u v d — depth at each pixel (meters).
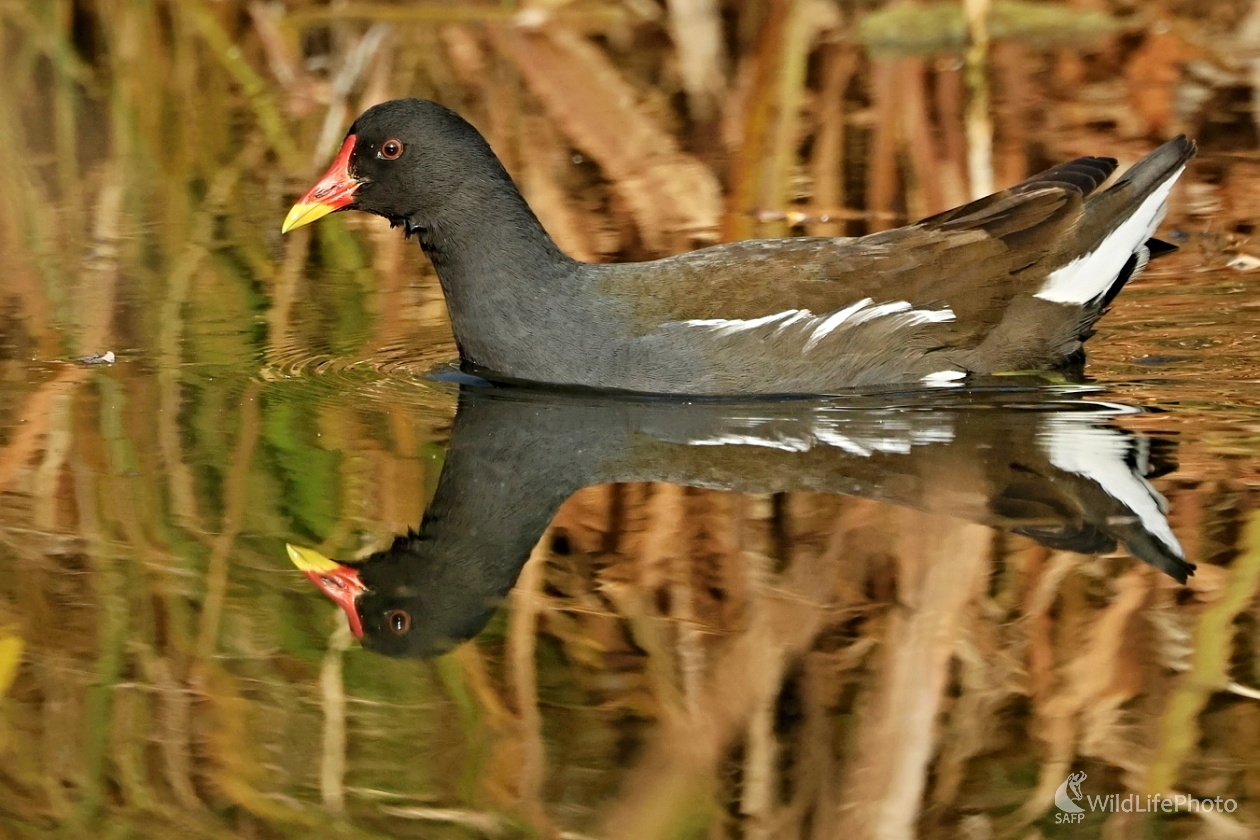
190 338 12.41
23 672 7.72
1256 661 7.60
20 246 14.59
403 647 7.98
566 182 15.80
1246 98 17.53
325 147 17.05
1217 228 14.45
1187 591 8.17
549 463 10.09
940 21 19.78
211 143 17.50
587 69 18.81
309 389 11.41
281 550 8.94
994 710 7.30
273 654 7.90
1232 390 11.03
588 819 6.59
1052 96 17.86
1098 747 7.02
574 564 8.78
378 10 19.62
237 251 14.50
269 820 6.58
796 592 8.39
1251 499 9.17
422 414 10.95
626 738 7.12
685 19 18.50
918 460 9.99
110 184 16.38
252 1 20.23
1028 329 11.65
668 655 7.81
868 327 11.32
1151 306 12.79
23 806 6.77
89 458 10.09
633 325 11.24
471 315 11.59
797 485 9.66
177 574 8.66
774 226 14.68
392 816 6.60
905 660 7.69
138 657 7.87
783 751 7.01
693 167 16.20
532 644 7.95
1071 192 11.95
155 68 19.47
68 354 12.02
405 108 11.54
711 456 10.19
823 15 20.17
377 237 15.05
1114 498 9.27
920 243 11.59
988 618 8.05
